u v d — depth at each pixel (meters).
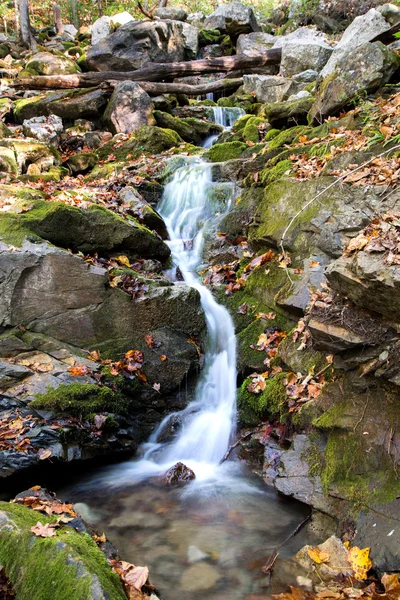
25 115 10.06
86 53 12.86
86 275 4.98
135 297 5.07
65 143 9.47
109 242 5.70
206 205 6.98
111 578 2.58
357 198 4.62
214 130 10.24
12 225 5.14
